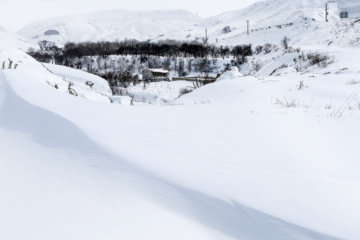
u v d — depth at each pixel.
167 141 6.75
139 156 5.35
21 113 7.75
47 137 6.25
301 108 12.93
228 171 5.14
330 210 3.95
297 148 6.59
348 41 56.91
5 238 2.94
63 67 42.50
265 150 6.42
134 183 4.33
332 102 15.08
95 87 37.47
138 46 129.75
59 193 3.99
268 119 9.98
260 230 3.54
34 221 3.27
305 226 3.61
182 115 10.45
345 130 8.31
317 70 31.55
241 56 109.00
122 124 8.02
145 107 12.34
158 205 3.85
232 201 4.11
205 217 3.74
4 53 21.31
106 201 3.82
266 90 20.39
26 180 4.40
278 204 4.09
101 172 4.67
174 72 109.50
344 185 4.70
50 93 11.22
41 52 135.00
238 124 9.06
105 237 3.06
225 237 3.38
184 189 4.29
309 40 82.69
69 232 3.10
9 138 6.39
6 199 3.76
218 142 6.93
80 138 6.03
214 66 108.06
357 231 3.49
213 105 14.29
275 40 121.50
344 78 22.55
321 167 5.45
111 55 128.62
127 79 77.75
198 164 5.38
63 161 5.13
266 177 4.96
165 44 131.38
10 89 10.25
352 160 5.82
